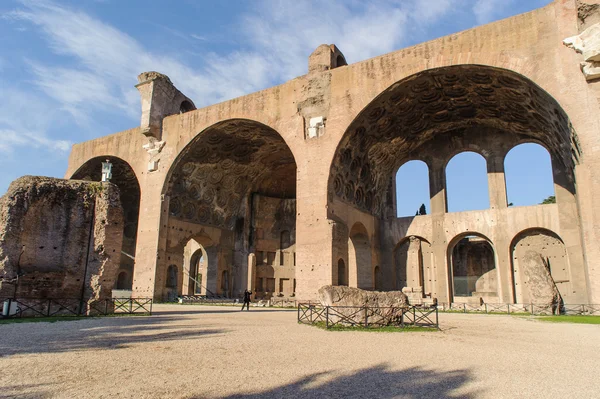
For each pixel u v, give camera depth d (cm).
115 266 1652
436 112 2516
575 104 1688
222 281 3356
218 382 570
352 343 923
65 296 1573
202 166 3067
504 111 2359
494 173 2667
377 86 2172
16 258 1499
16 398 487
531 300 2152
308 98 2378
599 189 1602
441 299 2670
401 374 632
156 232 2783
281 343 918
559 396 523
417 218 2886
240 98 2664
